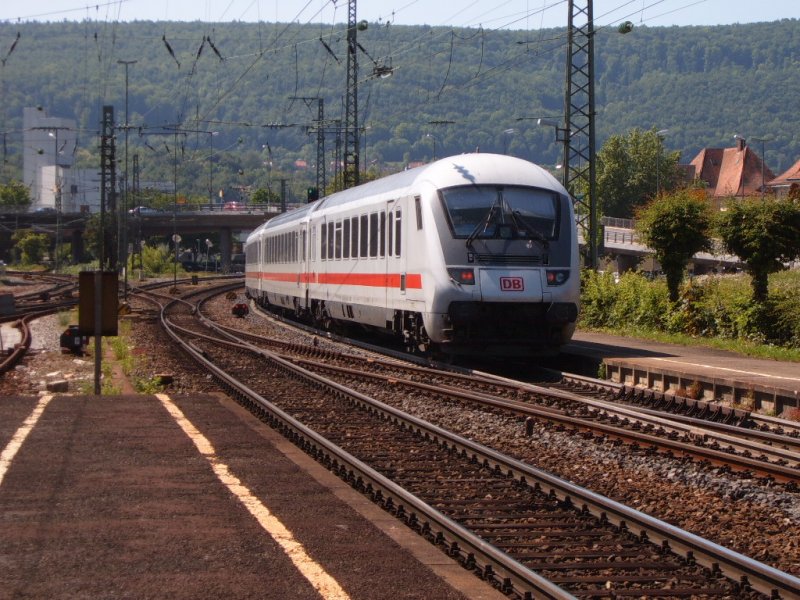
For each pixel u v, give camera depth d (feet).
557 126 114.83
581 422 46.88
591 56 111.45
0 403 51.34
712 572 25.61
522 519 31.22
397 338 95.76
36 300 200.64
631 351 79.20
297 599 22.39
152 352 89.66
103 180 191.93
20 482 33.58
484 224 71.15
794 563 27.43
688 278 111.14
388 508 32.04
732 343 82.38
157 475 35.04
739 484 35.96
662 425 47.73
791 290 87.81
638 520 29.12
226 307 181.06
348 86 168.35
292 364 74.08
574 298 71.97
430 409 55.67
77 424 45.16
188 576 23.85
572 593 24.21
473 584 24.09
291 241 127.65
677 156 411.54
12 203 517.96
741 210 85.56
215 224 399.24
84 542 26.58
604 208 407.64
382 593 22.94
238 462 37.73
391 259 80.84
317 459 39.93
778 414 52.90
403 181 80.12
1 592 22.53
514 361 82.64
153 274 373.40
